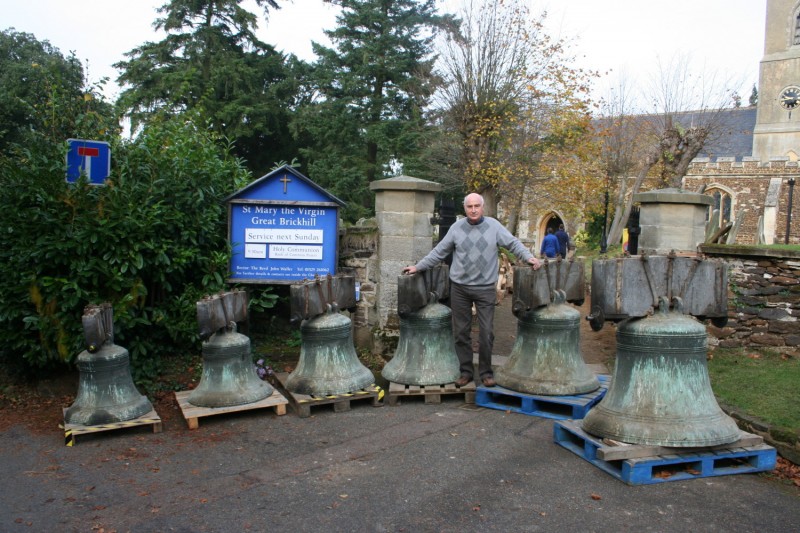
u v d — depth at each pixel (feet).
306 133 83.56
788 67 148.56
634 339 14.17
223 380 17.58
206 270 22.25
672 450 13.52
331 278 19.06
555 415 17.42
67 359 19.06
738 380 18.97
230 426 16.89
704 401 13.94
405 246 22.95
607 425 14.12
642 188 97.04
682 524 11.44
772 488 13.01
